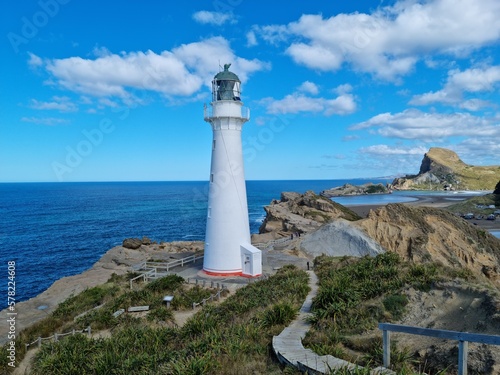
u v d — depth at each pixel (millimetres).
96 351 14258
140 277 28859
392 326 8398
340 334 11188
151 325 17969
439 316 11352
